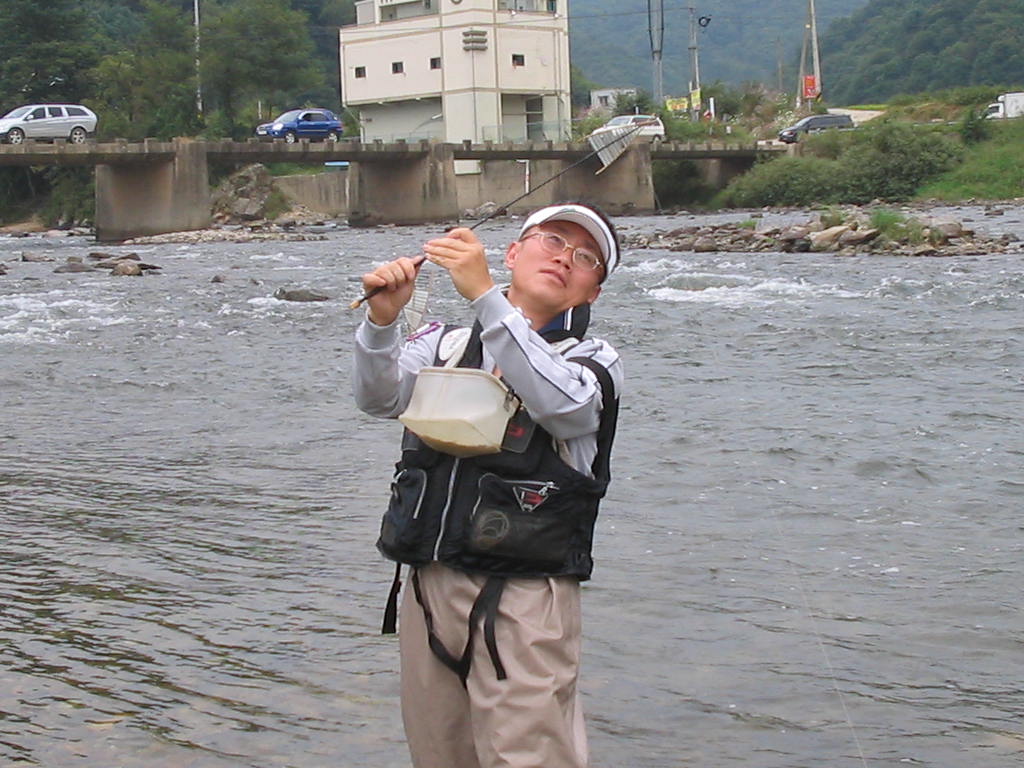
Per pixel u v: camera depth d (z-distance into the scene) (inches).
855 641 215.6
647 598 237.0
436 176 2341.3
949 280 858.8
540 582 124.7
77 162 2000.5
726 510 298.7
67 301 863.7
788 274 948.6
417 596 129.0
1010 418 401.4
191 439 397.7
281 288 857.5
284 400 464.1
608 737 180.1
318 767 171.0
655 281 919.0
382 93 3186.5
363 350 132.3
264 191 2694.4
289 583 251.1
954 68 5595.5
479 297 122.0
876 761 172.2
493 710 122.3
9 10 3309.5
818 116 2876.5
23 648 217.9
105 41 4020.7
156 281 1041.5
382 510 305.1
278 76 3415.4
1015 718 185.8
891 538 275.0
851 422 399.2
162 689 199.2
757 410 423.5
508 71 3063.5
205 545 279.4
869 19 7066.9
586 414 123.1
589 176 2600.9
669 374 508.1
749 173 2566.4
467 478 125.4
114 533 290.8
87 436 406.6
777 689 196.2
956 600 235.0
